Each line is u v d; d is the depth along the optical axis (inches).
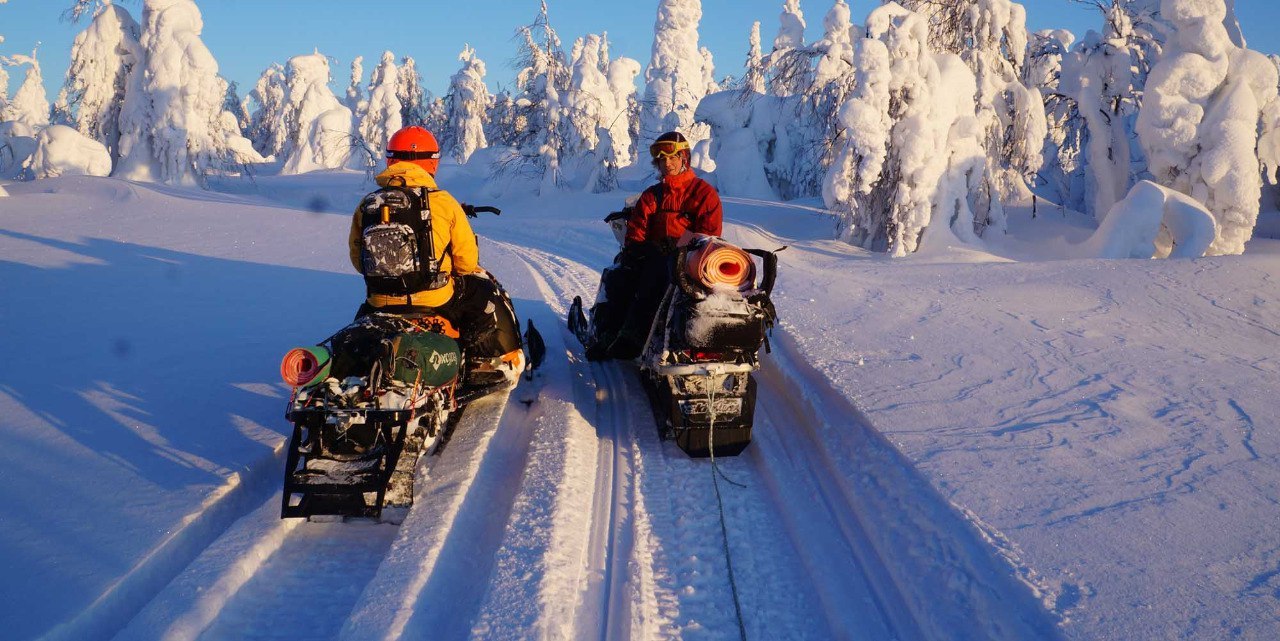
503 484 175.5
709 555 150.9
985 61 860.6
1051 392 212.5
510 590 130.6
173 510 146.3
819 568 143.5
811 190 1481.3
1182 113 732.0
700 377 188.9
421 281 177.2
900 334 281.7
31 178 1568.7
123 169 1610.5
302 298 367.6
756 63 1051.9
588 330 264.8
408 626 119.8
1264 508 144.3
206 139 1637.6
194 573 129.9
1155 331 287.4
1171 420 190.4
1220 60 732.7
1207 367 237.5
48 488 154.4
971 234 777.6
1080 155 1190.9
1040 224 892.6
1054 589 119.7
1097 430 183.6
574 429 202.5
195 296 369.1
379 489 144.9
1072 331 287.1
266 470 173.0
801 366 249.4
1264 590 118.4
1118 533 135.8
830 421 202.5
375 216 174.6
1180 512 143.1
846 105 748.0
